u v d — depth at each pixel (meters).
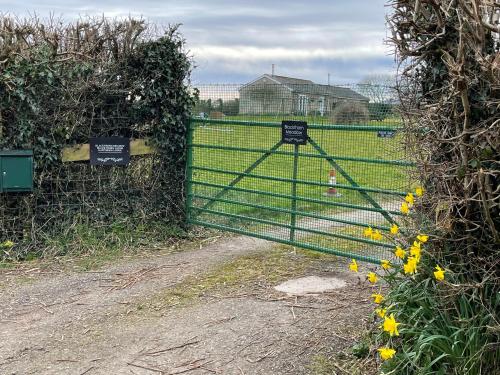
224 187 7.50
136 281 5.88
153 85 7.49
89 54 7.06
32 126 6.67
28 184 6.57
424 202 3.86
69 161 7.05
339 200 8.09
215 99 8.85
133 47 7.34
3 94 6.44
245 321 4.73
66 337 4.48
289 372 3.86
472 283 3.54
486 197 3.42
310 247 6.60
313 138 6.88
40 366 3.98
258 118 8.91
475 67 3.50
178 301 5.27
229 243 7.55
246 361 4.03
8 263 6.37
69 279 5.93
